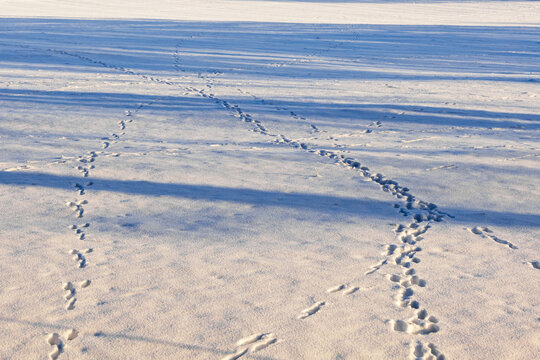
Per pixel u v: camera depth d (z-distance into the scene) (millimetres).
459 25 29469
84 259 3719
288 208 4797
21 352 2713
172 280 3441
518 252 3932
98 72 13461
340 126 8500
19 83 11492
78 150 6719
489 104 10297
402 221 4516
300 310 3117
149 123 8422
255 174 5840
